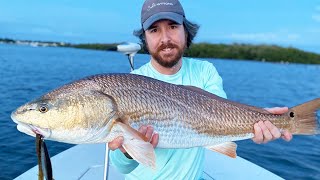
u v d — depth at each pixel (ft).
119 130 2.35
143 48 3.52
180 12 2.93
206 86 3.13
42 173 2.16
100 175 3.91
